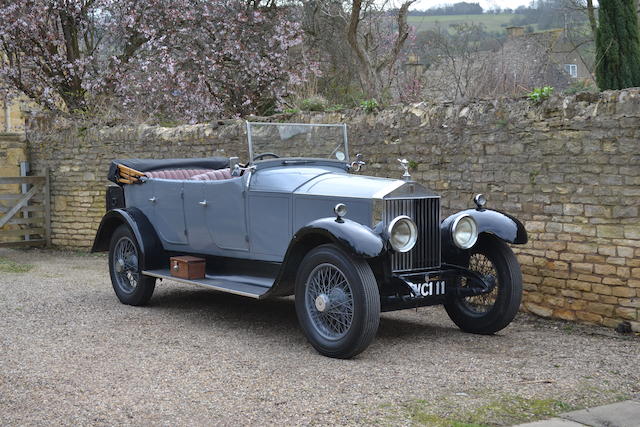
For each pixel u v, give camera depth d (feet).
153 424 12.51
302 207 19.30
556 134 21.62
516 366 16.42
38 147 40.14
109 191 26.18
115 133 37.27
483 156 23.62
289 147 21.39
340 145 22.49
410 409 13.30
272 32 48.75
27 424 12.51
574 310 21.27
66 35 46.75
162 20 46.73
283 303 24.73
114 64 46.11
